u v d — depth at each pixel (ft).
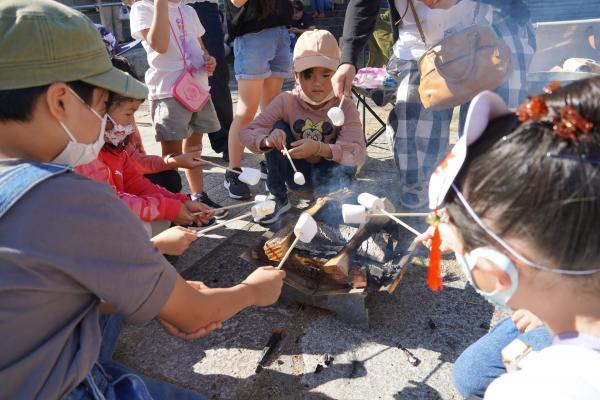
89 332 3.80
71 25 3.73
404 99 10.00
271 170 10.07
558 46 12.88
